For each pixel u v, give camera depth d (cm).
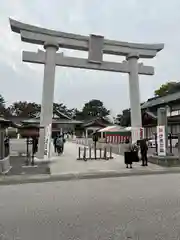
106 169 986
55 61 1497
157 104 2723
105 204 481
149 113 2506
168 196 540
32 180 772
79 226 362
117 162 1216
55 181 758
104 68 1628
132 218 394
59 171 935
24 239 319
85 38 1577
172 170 961
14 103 6181
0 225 373
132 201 500
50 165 1101
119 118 6169
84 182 736
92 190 616
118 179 784
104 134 2702
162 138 1118
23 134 1134
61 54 1523
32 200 523
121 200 509
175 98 2406
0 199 536
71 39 1545
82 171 936
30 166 1066
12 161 1242
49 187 664
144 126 2167
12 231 347
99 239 314
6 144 1136
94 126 4316
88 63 1587
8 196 563
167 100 2542
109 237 320
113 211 433
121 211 432
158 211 429
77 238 318
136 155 1036
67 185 691
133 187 648
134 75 1670
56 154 1647
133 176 841
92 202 498
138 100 1653
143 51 1720
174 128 2103
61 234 333
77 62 1559
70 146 2628
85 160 1280
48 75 1455
